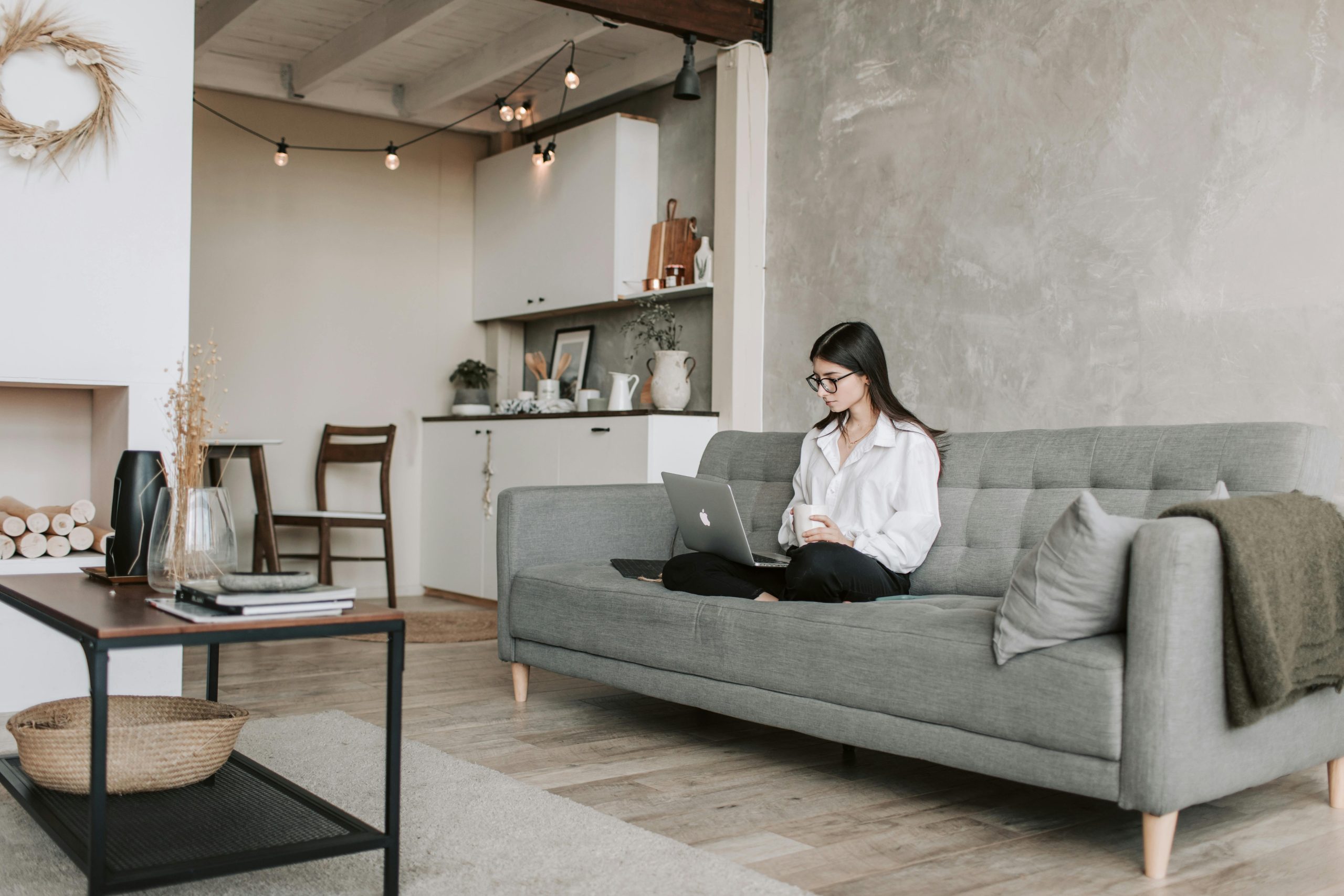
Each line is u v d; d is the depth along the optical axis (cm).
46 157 318
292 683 353
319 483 567
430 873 188
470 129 611
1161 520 193
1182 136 321
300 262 578
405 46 533
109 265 327
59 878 183
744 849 206
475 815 219
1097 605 199
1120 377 336
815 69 439
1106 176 340
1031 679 203
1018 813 230
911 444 284
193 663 385
